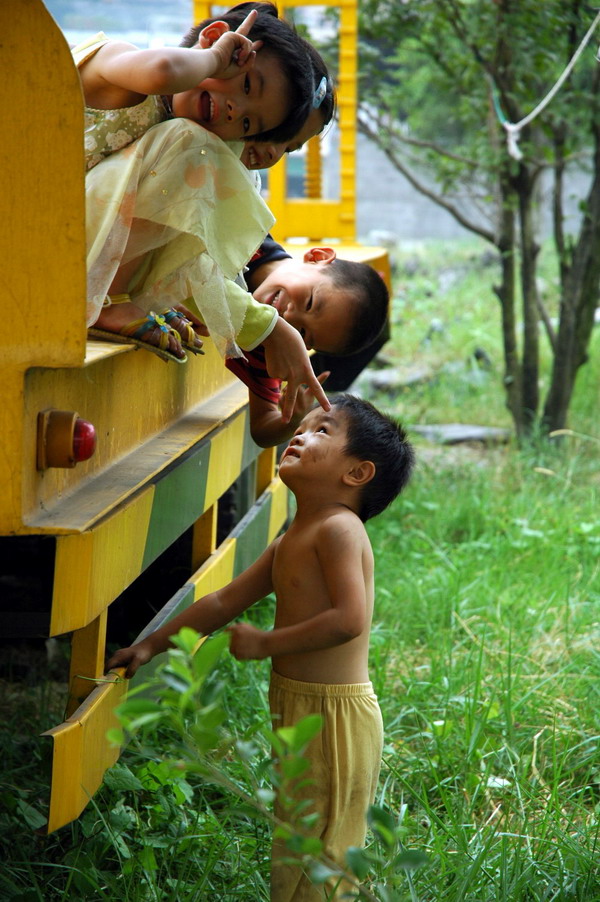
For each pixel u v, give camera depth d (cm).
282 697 376
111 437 391
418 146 1472
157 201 395
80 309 310
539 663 646
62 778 333
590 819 469
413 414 1438
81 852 398
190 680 235
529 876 411
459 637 698
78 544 321
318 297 483
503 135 1278
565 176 3178
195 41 430
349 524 375
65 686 588
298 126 413
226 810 455
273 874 369
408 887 385
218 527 666
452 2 1180
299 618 378
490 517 961
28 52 302
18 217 308
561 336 1248
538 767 531
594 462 1165
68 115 303
